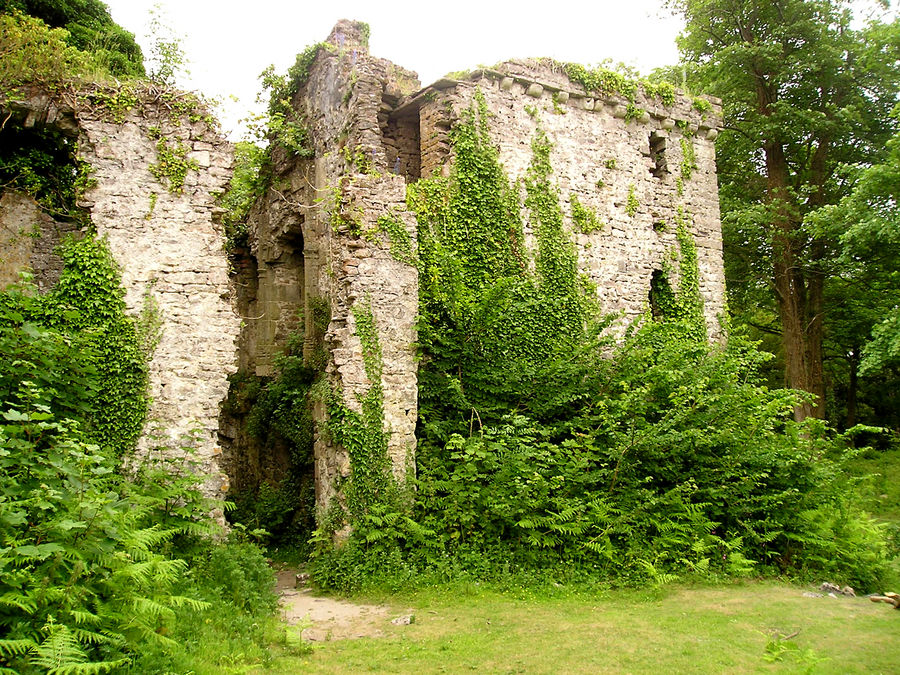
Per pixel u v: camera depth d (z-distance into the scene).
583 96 15.89
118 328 9.61
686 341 14.55
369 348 10.89
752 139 22.64
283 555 12.92
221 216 10.70
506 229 14.19
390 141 15.31
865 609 8.81
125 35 18.30
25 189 12.71
